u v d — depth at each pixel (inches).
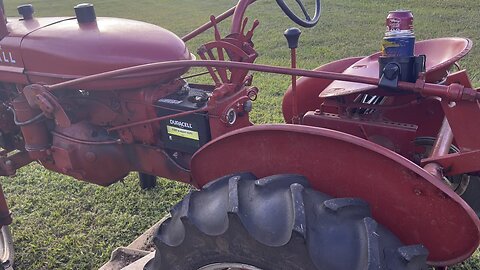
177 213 79.5
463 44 92.0
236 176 76.2
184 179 99.7
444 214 69.3
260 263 69.7
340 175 73.9
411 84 72.9
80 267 128.0
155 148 100.3
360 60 105.7
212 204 74.3
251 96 95.4
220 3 544.4
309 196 71.4
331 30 361.1
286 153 76.4
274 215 69.0
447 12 380.2
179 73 99.3
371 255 64.2
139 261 115.9
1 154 124.6
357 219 69.7
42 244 136.9
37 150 111.2
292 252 66.0
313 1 474.6
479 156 76.0
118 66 95.6
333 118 97.3
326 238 66.9
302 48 317.4
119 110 102.5
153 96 97.0
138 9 529.3
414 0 439.2
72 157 108.4
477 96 70.7
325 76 76.5
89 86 97.6
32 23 111.6
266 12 447.2
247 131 76.8
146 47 97.0
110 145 105.8
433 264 74.8
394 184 70.8
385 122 95.7
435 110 105.3
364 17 395.2
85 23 104.3
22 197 159.6
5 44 107.1
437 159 79.9
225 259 73.0
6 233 135.3
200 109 90.7
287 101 117.9
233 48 90.0
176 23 438.3
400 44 72.6
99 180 110.5
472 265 116.8
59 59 99.6
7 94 120.6
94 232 140.9
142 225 143.0
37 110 108.2
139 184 162.6
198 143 94.2
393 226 73.7
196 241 74.2
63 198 158.6
